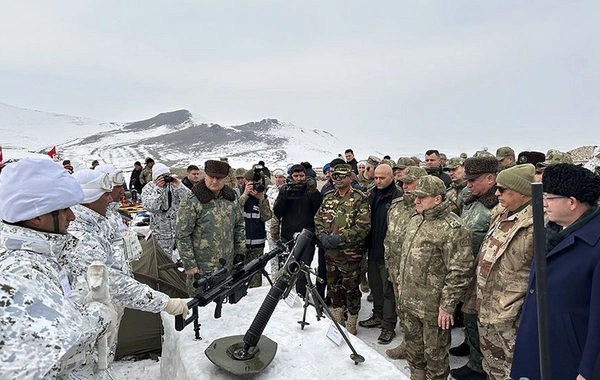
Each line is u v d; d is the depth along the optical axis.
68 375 1.41
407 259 3.23
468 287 3.01
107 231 2.84
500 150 5.58
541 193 1.39
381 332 4.52
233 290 2.56
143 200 6.34
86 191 2.60
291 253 2.41
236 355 2.30
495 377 2.68
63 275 1.68
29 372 1.16
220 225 3.99
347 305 4.56
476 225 3.50
